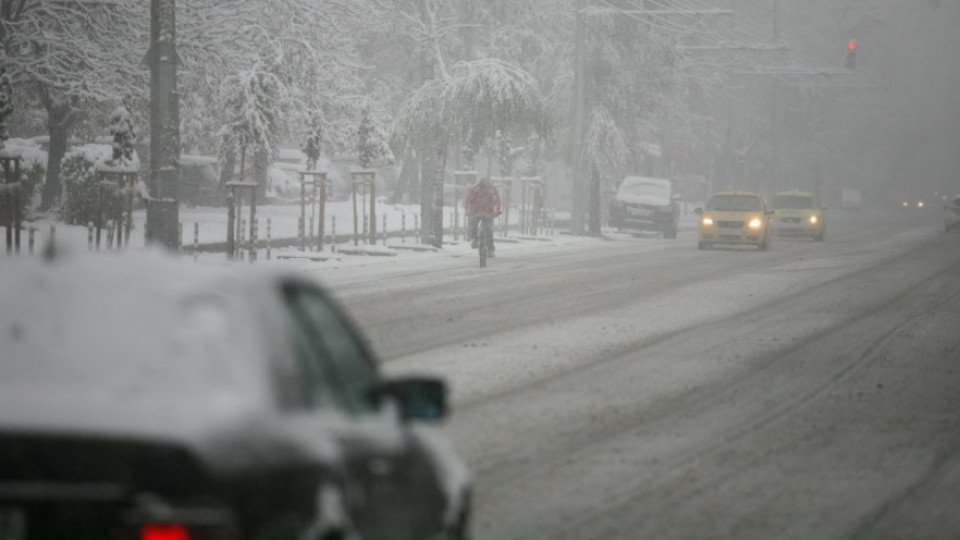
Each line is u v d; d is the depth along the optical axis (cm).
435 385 1302
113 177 8231
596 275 7781
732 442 2873
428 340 4509
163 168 6812
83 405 974
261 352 1045
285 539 980
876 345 4641
